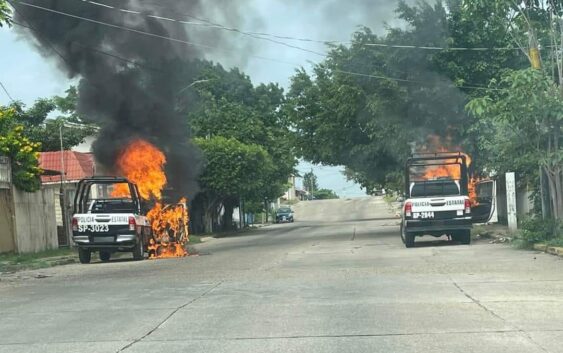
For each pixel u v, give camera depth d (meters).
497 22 17.70
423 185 21.06
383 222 49.44
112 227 19.78
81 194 20.77
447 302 9.16
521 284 10.65
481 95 25.03
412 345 6.75
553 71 16.86
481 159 25.66
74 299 10.68
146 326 8.12
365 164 30.56
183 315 8.81
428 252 17.70
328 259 16.88
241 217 56.06
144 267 17.09
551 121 16.52
